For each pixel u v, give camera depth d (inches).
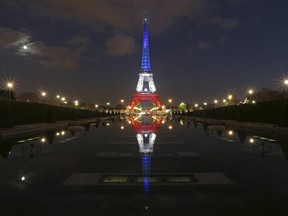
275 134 1701.5
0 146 1182.3
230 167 762.8
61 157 929.5
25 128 1914.4
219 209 454.3
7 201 494.0
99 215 431.5
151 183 603.8
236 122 2768.2
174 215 430.3
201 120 3818.9
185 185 585.9
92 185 588.7
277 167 762.2
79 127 2078.0
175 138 1512.1
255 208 459.2
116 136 1627.7
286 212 443.5
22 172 709.9
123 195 521.3
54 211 448.1
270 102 2439.7
